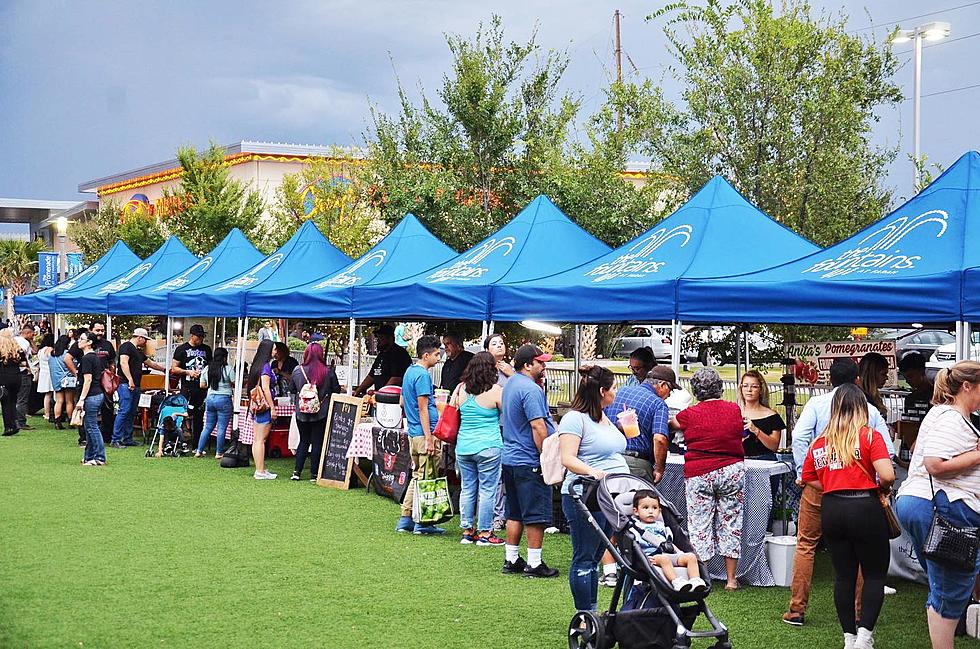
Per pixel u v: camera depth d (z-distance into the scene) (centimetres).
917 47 2064
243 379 1614
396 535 1028
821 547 981
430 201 2117
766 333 1672
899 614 754
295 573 860
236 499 1223
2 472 1406
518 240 1285
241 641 668
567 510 692
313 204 3016
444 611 750
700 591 589
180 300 1719
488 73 2139
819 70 1762
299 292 1441
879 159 1797
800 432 720
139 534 1007
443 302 1202
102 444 1499
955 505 595
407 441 1205
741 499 814
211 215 3117
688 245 1034
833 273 827
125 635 675
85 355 1492
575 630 645
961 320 720
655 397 845
